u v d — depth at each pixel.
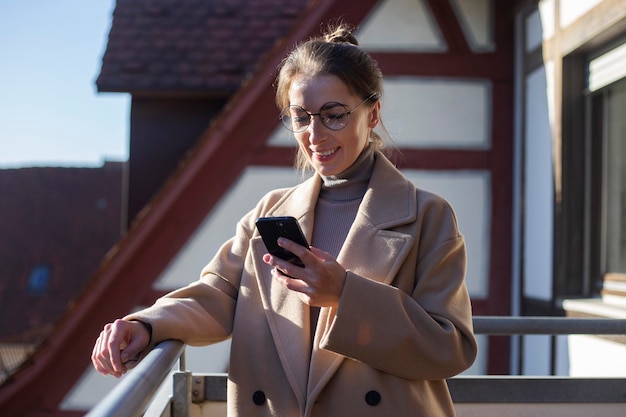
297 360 1.61
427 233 1.64
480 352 6.15
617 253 4.77
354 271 1.60
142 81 7.92
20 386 6.27
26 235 19.38
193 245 6.23
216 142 6.21
